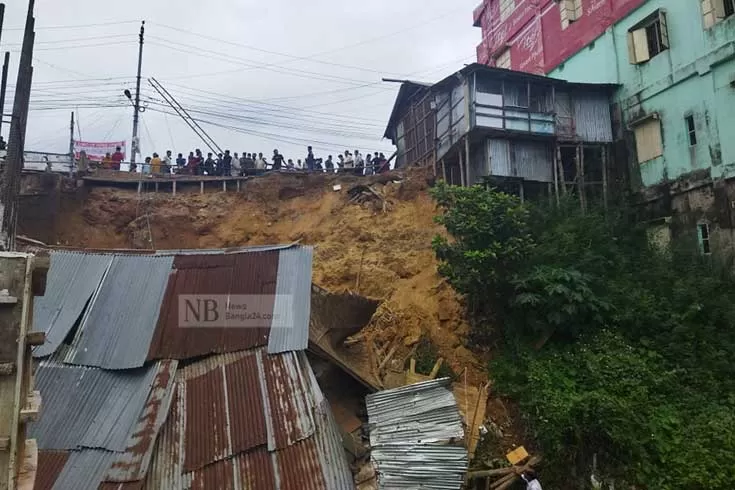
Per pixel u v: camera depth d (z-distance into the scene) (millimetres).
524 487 12195
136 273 12414
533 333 15328
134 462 8781
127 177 23609
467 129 19938
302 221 22797
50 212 21438
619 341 14578
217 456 9000
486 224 15172
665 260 17781
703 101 18703
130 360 10602
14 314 5211
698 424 12664
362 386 12914
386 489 9898
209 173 24922
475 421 13156
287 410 9641
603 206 20266
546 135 20547
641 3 21203
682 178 19312
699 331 14898
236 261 12625
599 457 12234
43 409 9742
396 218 21453
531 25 27453
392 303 18172
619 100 22016
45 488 8484
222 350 10805
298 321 11148
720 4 18297
